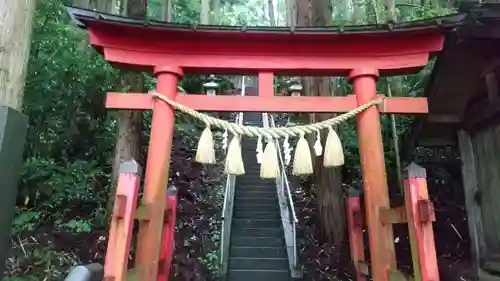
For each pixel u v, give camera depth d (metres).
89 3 9.64
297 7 7.28
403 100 4.16
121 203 3.02
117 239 2.96
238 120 11.54
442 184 7.34
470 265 5.99
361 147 4.09
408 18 9.08
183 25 3.97
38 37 6.60
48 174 6.49
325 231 6.70
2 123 3.12
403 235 6.71
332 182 6.74
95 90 6.84
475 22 4.23
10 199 3.17
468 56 4.84
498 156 5.12
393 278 3.49
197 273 6.09
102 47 4.09
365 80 4.20
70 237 5.94
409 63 4.19
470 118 5.59
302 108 4.18
